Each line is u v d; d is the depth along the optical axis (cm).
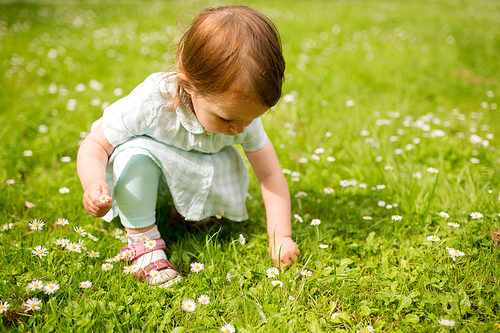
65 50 550
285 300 160
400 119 344
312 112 348
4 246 178
